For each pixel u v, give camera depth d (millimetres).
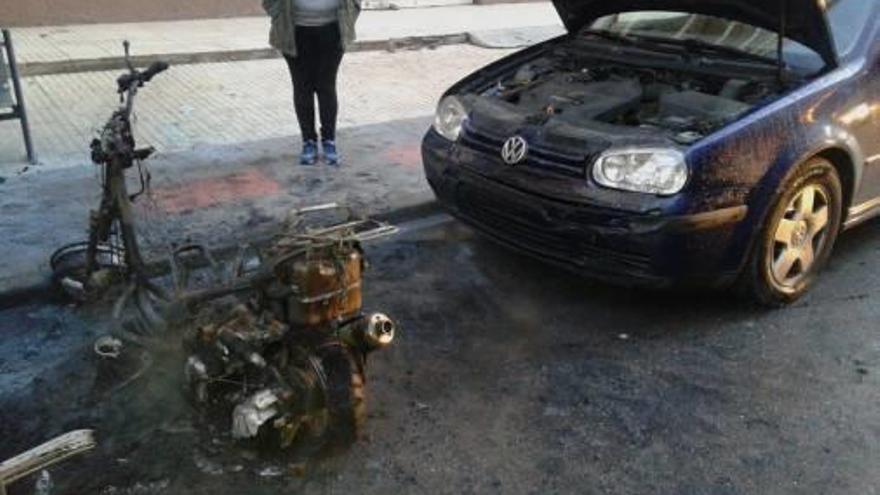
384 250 4926
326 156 6039
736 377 3660
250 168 5922
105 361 3371
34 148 6340
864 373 3695
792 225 4109
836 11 4375
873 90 4305
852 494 2949
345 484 2955
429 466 3062
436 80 9070
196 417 3230
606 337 3986
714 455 3148
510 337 3979
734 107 4094
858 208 4488
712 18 4852
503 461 3098
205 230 4855
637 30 5188
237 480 2953
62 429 3211
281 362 2971
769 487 2979
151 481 2936
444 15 12344
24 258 4453
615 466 3080
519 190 4000
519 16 12602
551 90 4664
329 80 5824
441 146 4531
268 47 9711
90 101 7727
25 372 3598
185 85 8430
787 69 4258
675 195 3662
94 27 10500
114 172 3609
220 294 3184
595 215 3746
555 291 4441
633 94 4449
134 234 3670
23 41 9508
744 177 3787
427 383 3588
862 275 4609
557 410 3414
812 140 4000
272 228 4914
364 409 3197
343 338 3029
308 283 2910
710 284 3961
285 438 2922
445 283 4520
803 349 3883
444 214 5465
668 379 3641
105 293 3939
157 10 10977
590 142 3881
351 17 5660
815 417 3387
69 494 2863
